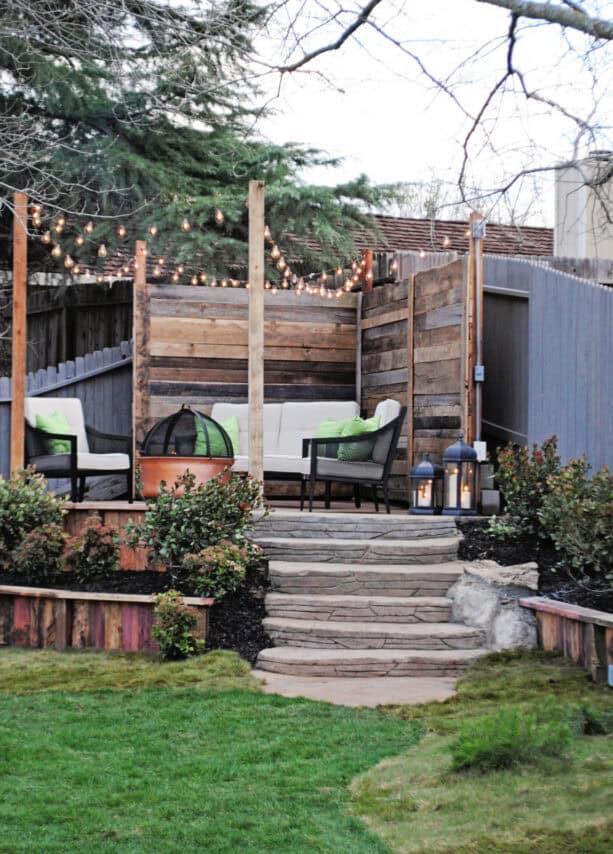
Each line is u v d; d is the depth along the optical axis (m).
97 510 8.03
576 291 8.31
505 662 6.29
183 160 13.98
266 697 5.65
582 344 8.22
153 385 10.88
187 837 3.60
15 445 8.64
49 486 11.22
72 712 5.36
